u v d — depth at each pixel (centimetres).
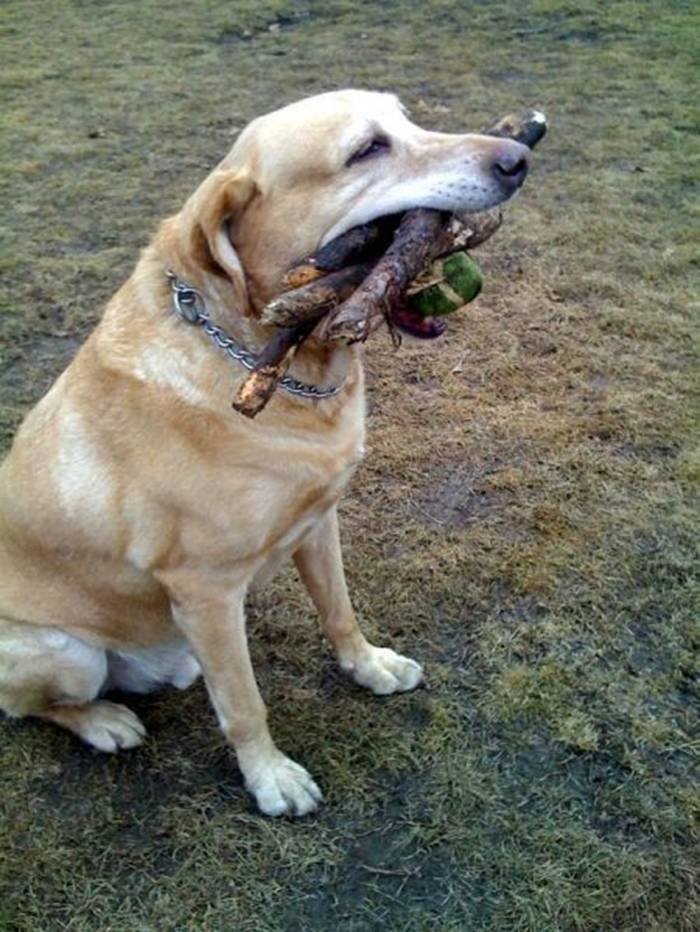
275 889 86
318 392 86
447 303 86
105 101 267
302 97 262
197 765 98
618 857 87
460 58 284
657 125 231
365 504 127
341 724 100
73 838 91
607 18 308
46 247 190
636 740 96
